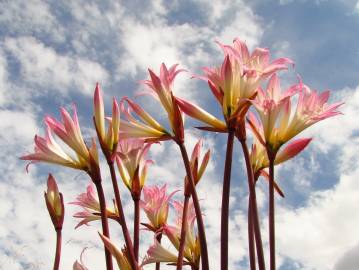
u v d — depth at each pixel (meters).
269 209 1.09
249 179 1.11
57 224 1.16
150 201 1.30
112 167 1.15
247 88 1.14
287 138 1.14
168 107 1.17
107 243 1.11
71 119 1.18
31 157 1.19
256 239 1.07
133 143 1.24
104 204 1.15
